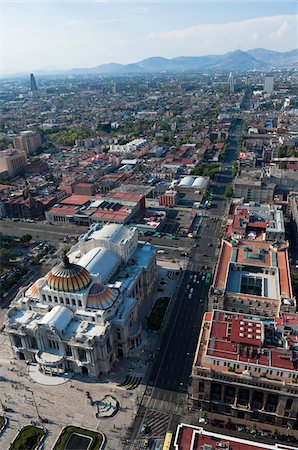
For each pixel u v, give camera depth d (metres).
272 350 156.25
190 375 169.50
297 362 150.62
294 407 148.12
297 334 165.12
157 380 178.25
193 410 163.00
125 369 185.12
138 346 197.12
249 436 151.88
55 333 175.25
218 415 160.75
